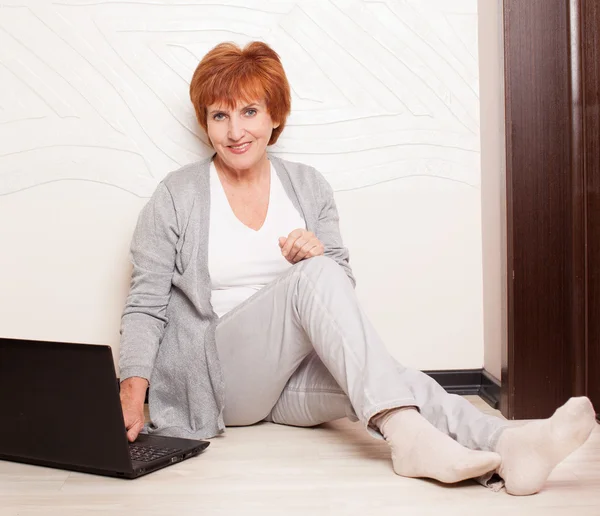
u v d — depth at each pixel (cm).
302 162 227
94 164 223
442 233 230
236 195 194
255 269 189
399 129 228
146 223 189
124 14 221
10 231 223
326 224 202
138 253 189
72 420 151
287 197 199
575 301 203
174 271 191
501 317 212
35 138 221
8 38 220
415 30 227
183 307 189
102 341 225
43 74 221
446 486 146
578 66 200
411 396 150
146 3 222
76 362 145
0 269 223
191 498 141
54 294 224
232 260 187
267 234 192
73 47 221
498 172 214
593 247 196
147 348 180
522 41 202
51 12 220
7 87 221
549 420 135
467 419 150
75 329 225
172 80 223
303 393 182
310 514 132
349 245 229
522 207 204
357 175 228
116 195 224
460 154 229
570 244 204
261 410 188
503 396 210
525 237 204
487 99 222
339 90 226
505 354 208
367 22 226
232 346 178
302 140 227
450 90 228
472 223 231
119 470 150
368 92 227
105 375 143
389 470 156
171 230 188
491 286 224
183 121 223
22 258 223
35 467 159
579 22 199
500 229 212
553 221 205
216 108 188
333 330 155
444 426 153
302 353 173
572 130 201
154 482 150
